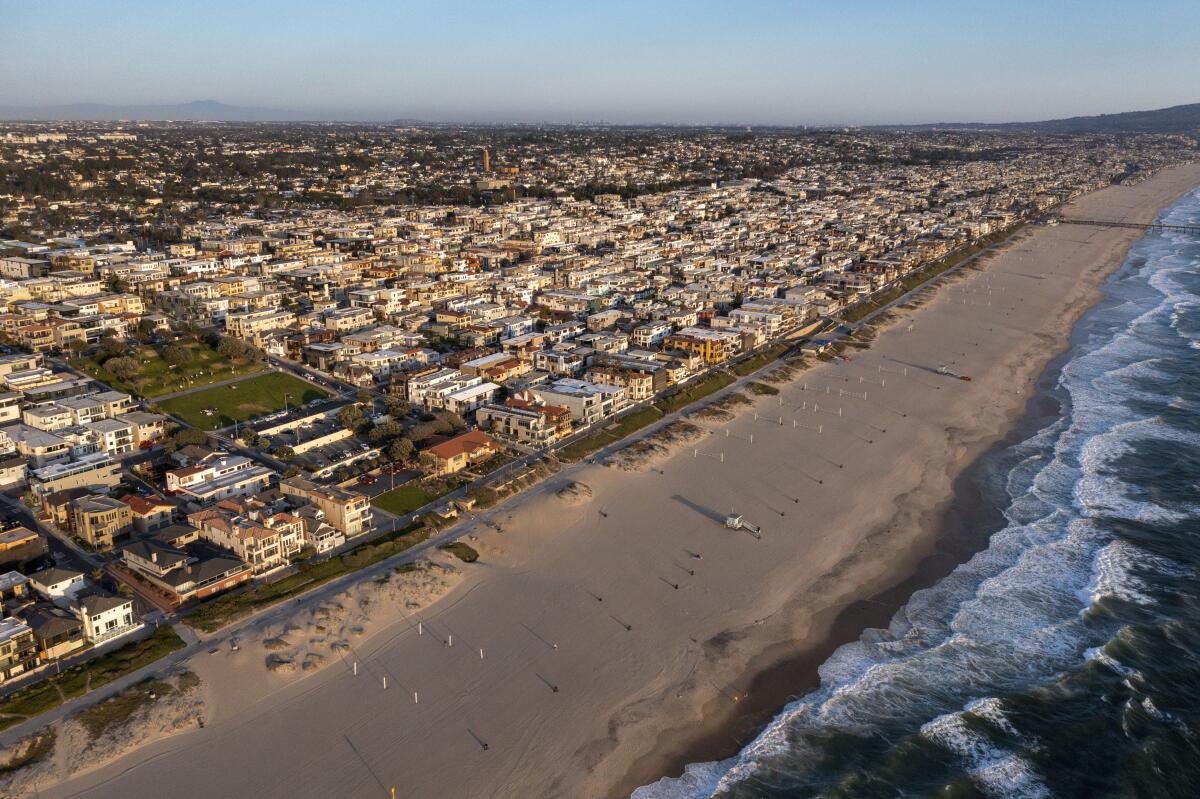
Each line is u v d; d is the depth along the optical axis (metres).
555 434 166.62
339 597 111.44
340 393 189.75
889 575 124.81
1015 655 105.00
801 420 184.25
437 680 98.62
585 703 96.00
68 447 149.50
